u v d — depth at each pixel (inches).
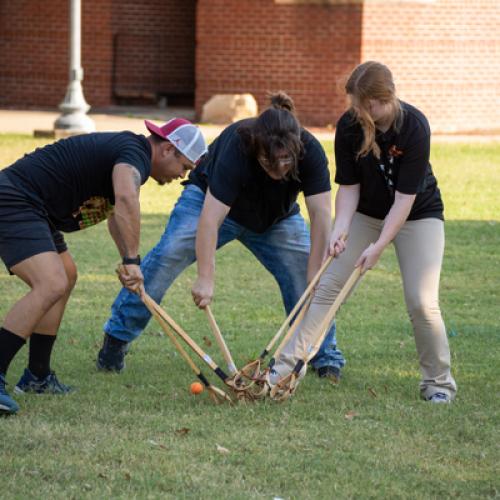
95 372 545.3
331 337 546.0
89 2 1958.7
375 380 542.6
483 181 1328.7
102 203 474.9
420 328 498.3
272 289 770.2
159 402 489.4
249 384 490.0
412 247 495.5
